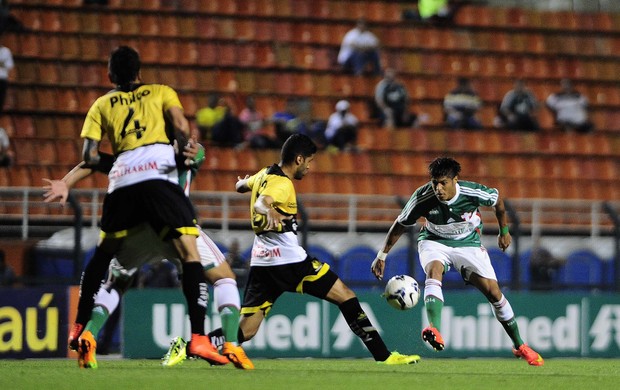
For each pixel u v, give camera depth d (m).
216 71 76.38
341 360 44.00
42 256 50.34
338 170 71.00
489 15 87.00
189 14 79.06
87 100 71.75
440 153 74.44
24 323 43.06
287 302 46.06
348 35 78.62
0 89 66.12
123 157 26.39
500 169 75.50
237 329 29.47
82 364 28.86
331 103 76.50
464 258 34.53
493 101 81.44
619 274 50.44
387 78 74.94
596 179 76.44
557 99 80.06
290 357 46.06
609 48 88.19
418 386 25.17
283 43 79.62
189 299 26.38
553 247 59.19
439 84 81.19
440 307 33.31
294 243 31.52
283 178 30.72
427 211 34.19
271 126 71.62
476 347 48.41
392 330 47.53
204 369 30.08
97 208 56.38
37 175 64.88
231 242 50.22
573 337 49.78
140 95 26.73
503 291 49.75
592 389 25.47
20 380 25.03
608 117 83.56
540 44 86.50
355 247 52.75
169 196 26.25
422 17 84.88
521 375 30.39
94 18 76.31
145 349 44.44
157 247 27.58
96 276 27.66
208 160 68.31
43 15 75.12
